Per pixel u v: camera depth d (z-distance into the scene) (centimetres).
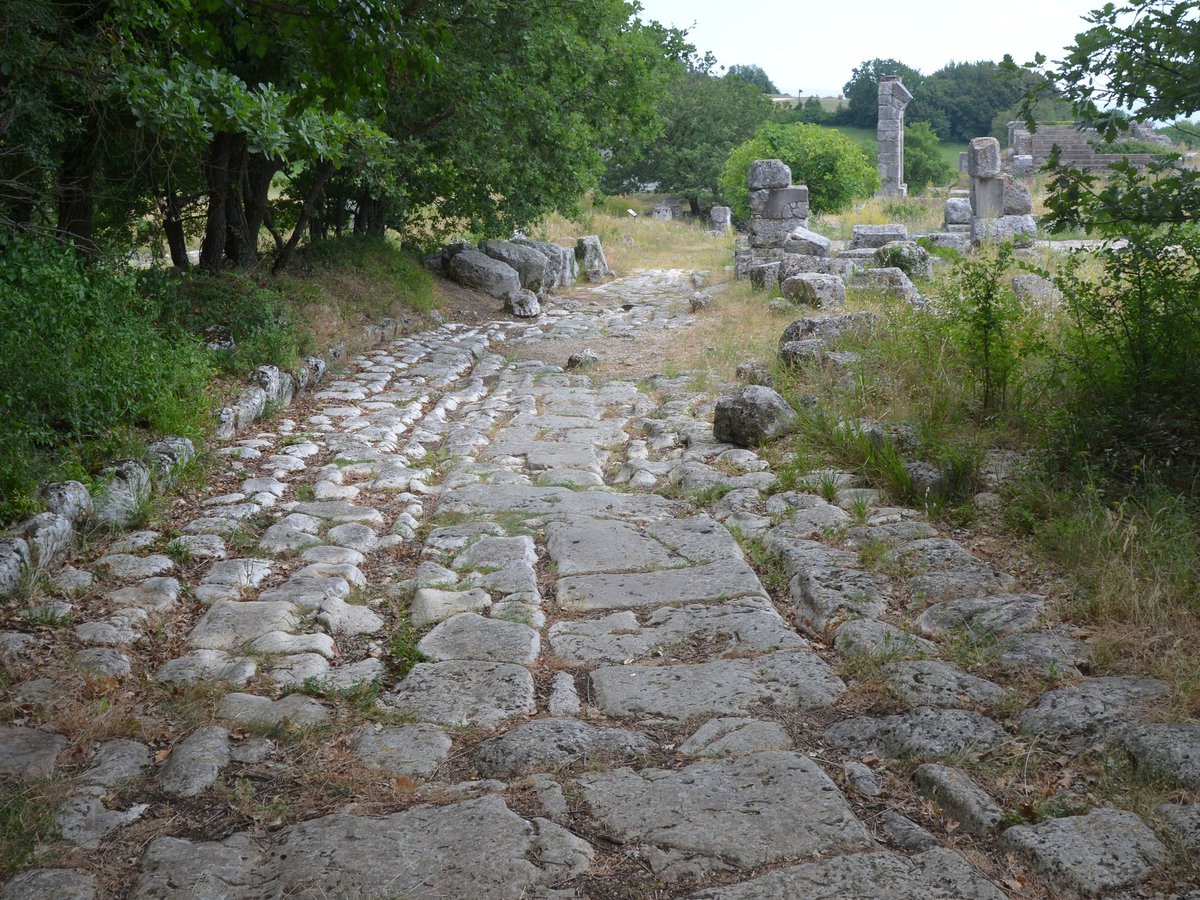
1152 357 693
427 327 1656
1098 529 545
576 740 400
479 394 1160
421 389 1175
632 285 2350
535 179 1812
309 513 696
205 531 646
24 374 690
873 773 376
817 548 598
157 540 627
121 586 555
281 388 1028
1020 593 512
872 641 472
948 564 554
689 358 1290
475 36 1446
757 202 2020
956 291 958
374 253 1783
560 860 324
